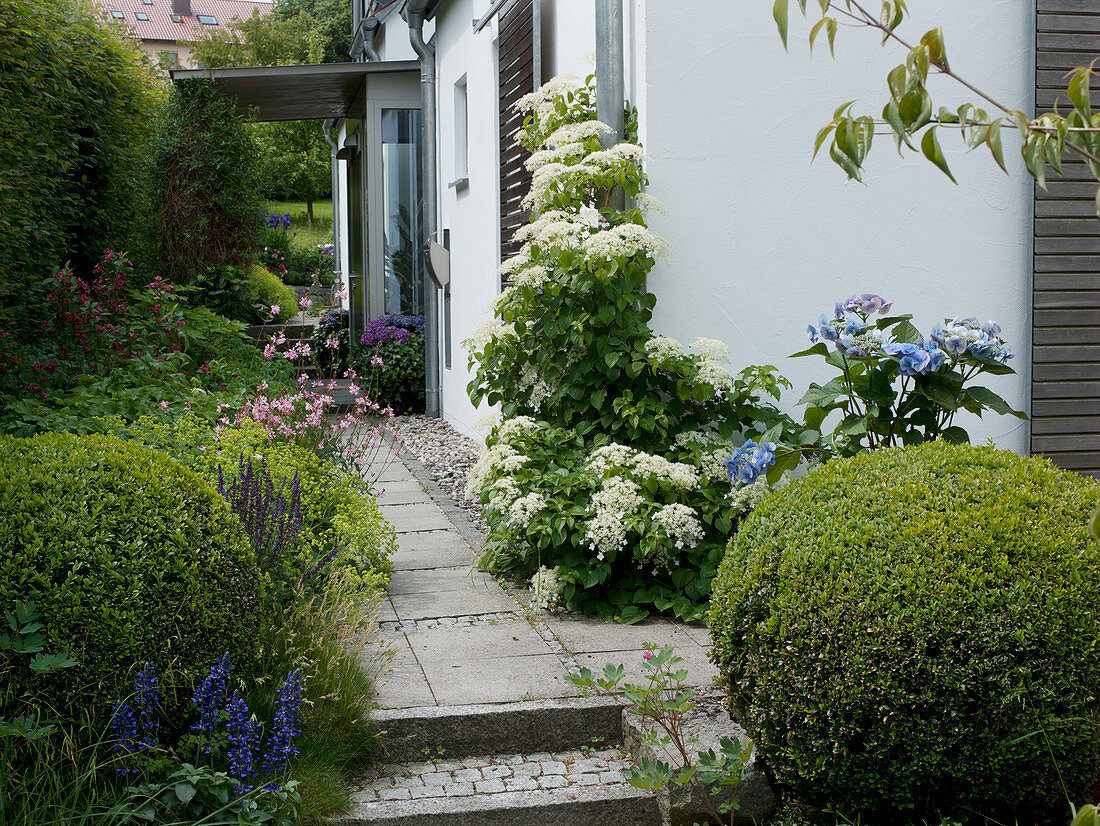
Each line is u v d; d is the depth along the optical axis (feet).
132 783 8.29
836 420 16.48
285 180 91.71
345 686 10.14
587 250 14.58
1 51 18.02
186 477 9.58
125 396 17.89
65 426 15.90
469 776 9.95
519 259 16.05
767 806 9.36
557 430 15.47
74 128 24.34
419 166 38.58
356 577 13.05
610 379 14.99
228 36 72.23
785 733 8.92
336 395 35.60
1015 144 16.66
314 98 42.04
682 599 13.78
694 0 15.80
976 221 16.74
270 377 25.77
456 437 29.68
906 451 10.23
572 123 17.21
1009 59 16.58
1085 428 17.01
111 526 8.70
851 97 16.29
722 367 14.76
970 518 8.73
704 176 16.07
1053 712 8.12
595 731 10.65
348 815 9.00
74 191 25.02
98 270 22.48
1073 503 8.94
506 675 11.48
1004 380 16.99
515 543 15.35
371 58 48.44
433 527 19.03
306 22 108.17
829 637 8.46
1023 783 8.30
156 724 8.29
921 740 8.20
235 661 9.16
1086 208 16.80
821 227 16.39
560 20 19.90
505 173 24.84
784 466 13.33
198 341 25.39
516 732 10.48
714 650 9.88
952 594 8.24
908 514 8.97
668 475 14.19
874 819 8.86
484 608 14.06
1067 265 16.83
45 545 8.43
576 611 14.06
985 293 16.84
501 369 16.60
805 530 9.29
